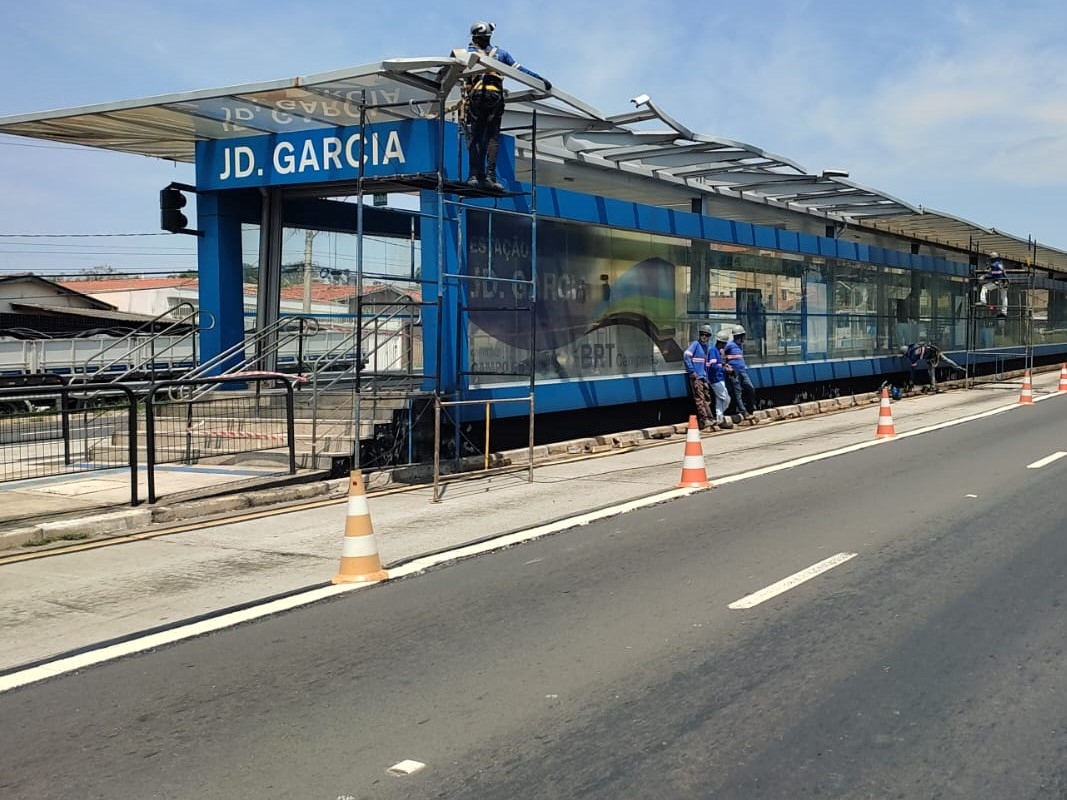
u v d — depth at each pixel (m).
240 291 15.55
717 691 5.05
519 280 13.60
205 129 14.07
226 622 6.47
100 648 5.98
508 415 14.38
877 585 7.02
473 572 7.74
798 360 22.73
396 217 19.09
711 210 21.98
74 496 10.88
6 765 4.37
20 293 43.81
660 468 13.66
